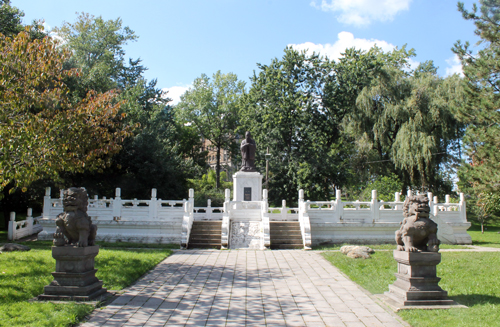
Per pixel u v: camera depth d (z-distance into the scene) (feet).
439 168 110.11
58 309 26.13
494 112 58.08
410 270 28.40
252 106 127.54
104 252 48.37
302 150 118.21
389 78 115.24
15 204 93.97
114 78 155.12
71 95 92.84
